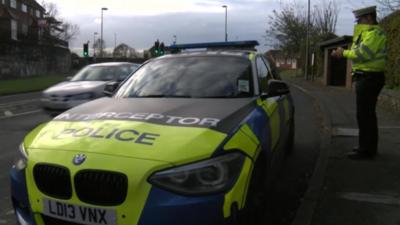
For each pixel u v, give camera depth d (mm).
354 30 6477
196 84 4637
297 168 6605
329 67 27797
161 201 2895
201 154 3059
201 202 2934
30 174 3277
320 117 12055
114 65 12148
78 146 3205
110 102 4320
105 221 2953
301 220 4434
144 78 4973
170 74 4895
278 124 4742
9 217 4695
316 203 4918
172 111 3760
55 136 3475
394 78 14156
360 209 4758
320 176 5848
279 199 5309
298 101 17422
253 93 4551
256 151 3504
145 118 3570
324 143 8086
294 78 40750
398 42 13656
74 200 3047
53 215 3145
